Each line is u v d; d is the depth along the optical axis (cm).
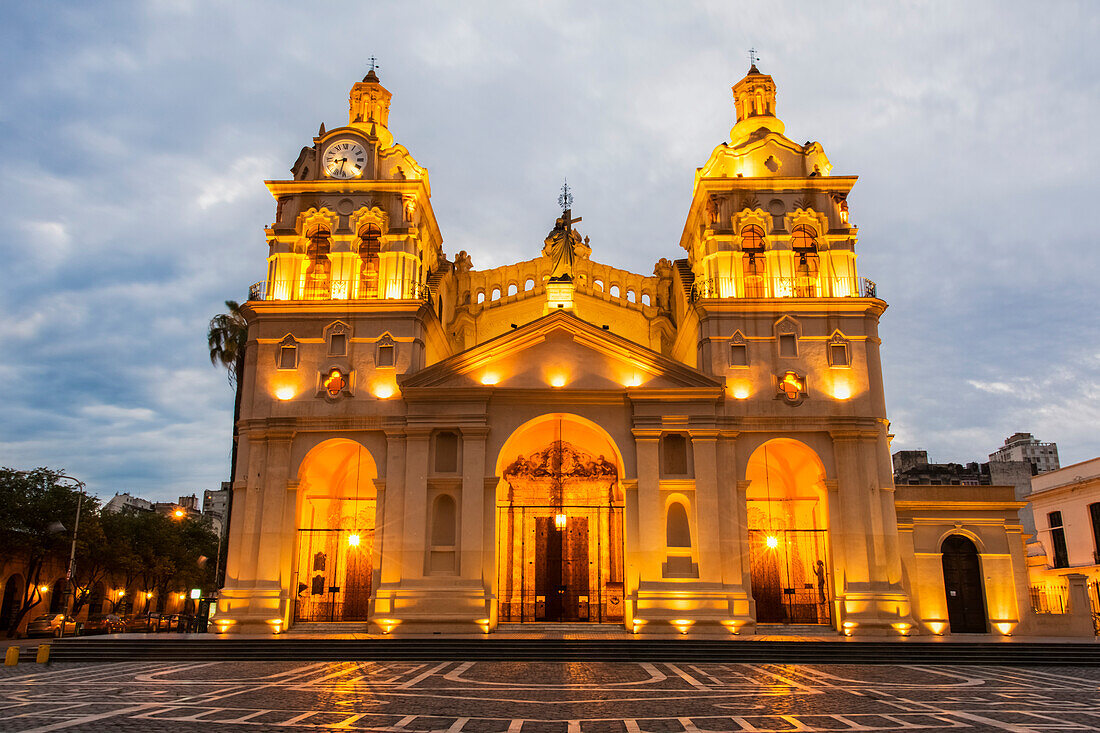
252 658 2736
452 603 3259
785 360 3606
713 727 1502
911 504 3528
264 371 3603
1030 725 1519
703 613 3253
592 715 1631
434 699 1827
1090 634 3284
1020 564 3481
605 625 3588
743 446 3494
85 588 5619
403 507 3384
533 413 3509
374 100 4166
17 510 4641
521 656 2730
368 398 3553
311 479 3809
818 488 3656
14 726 1459
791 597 3856
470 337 4450
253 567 3356
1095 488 4678
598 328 3578
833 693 1961
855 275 3762
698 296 3750
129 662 2666
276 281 3731
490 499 3391
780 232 3791
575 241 4634
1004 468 6875
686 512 3422
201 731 1416
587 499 4094
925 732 1448
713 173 4016
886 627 3241
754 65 4366
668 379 3538
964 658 2741
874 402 3547
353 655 2753
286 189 3862
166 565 6334
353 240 3769
